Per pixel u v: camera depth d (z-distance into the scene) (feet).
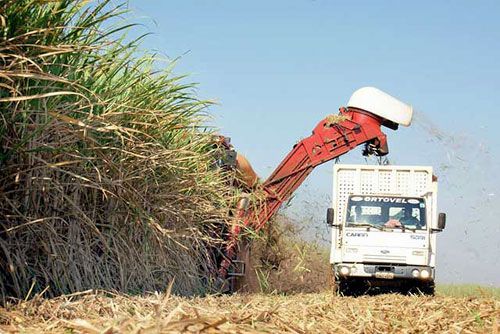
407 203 59.98
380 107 57.36
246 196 41.93
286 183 55.16
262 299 31.76
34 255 23.43
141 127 28.91
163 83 30.91
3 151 22.12
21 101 22.36
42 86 22.34
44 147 22.62
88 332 13.70
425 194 61.98
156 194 30.53
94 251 26.73
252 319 16.35
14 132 22.18
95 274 25.62
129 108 27.86
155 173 30.37
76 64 24.72
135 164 28.09
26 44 21.38
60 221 24.58
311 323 18.43
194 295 32.07
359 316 22.25
